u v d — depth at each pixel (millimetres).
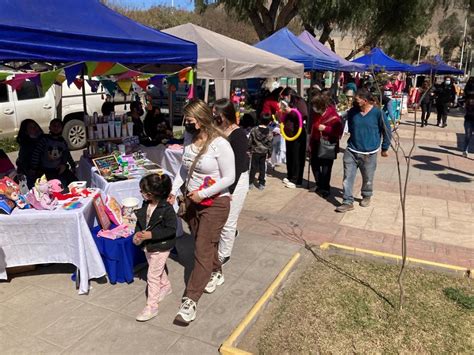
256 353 3203
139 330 3299
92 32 4133
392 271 4582
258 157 7266
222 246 4047
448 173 9055
